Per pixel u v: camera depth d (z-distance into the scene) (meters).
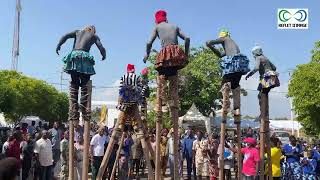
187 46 7.80
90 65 7.49
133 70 8.14
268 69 9.66
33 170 13.84
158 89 7.80
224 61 8.74
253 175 11.98
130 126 8.47
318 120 31.52
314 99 30.09
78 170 13.09
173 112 7.81
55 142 15.84
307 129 35.28
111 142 8.06
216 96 29.89
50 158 13.73
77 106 7.55
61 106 68.06
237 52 8.70
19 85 50.34
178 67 7.70
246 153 12.17
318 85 29.94
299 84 31.06
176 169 7.78
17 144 12.30
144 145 8.12
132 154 15.39
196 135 17.09
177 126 7.80
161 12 8.00
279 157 12.72
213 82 29.75
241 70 8.55
